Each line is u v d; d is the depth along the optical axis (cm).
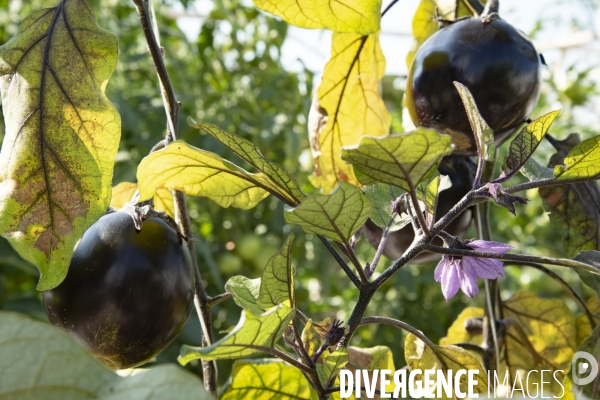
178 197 67
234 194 65
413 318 147
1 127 133
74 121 61
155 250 62
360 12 73
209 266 134
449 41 73
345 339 56
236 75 167
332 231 54
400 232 76
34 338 47
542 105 178
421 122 75
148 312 61
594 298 88
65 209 60
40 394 47
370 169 52
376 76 91
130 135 148
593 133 177
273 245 153
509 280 158
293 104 163
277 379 64
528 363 87
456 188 76
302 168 157
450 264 58
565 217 80
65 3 64
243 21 176
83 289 61
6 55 62
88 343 62
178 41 186
